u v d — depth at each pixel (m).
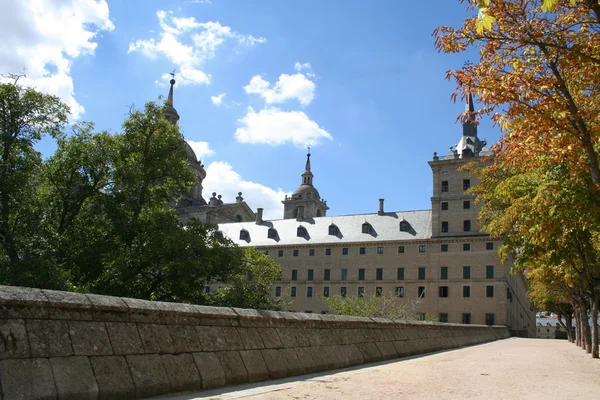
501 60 10.52
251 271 40.62
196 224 35.91
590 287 21.12
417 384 9.25
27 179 30.94
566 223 13.38
